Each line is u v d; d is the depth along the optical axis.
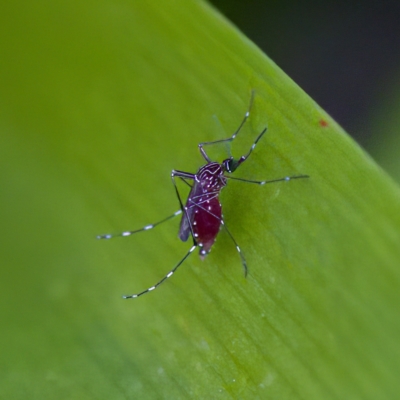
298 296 0.12
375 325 0.12
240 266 0.12
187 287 0.12
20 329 0.12
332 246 0.12
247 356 0.12
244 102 0.12
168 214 0.13
